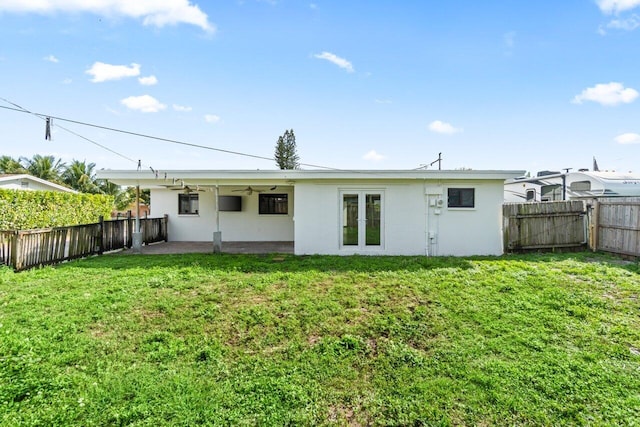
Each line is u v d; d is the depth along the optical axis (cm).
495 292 544
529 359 346
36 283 599
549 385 301
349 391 300
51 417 256
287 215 1341
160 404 275
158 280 608
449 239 947
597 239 929
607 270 672
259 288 571
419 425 258
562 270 682
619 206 859
